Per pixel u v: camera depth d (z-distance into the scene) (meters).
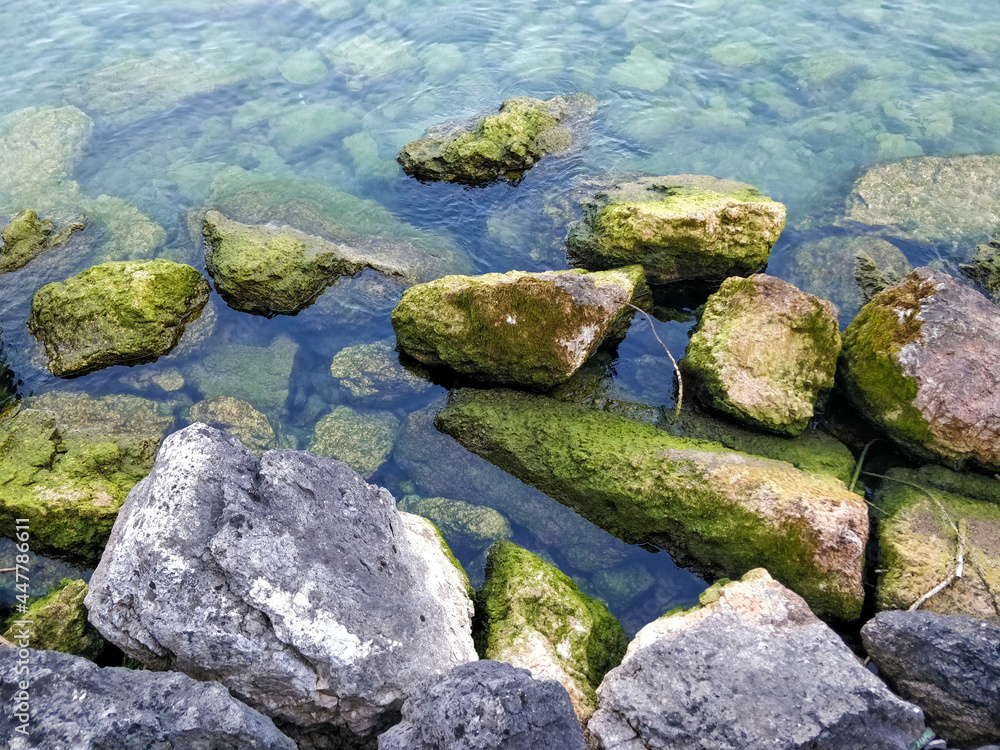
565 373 2.31
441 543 2.03
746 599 1.81
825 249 2.75
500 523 2.16
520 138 3.08
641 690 1.66
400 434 2.36
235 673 1.60
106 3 3.98
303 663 1.60
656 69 3.54
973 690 1.64
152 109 3.43
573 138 3.21
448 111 3.38
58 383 2.44
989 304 2.24
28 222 2.81
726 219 2.56
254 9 3.94
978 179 2.94
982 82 3.36
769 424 2.22
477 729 1.49
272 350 2.57
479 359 2.36
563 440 2.20
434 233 2.92
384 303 2.68
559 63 3.60
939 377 2.13
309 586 1.64
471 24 3.84
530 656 1.79
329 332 2.62
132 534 1.65
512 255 2.83
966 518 2.01
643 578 2.07
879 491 2.13
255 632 1.60
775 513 1.94
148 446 2.24
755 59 3.55
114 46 3.71
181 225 2.94
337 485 1.81
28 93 3.45
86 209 2.98
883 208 2.88
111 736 1.45
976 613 1.83
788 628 1.75
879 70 3.45
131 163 3.21
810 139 3.19
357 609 1.66
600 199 2.89
